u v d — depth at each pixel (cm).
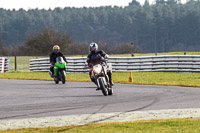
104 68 3781
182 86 4688
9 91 4306
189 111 2648
